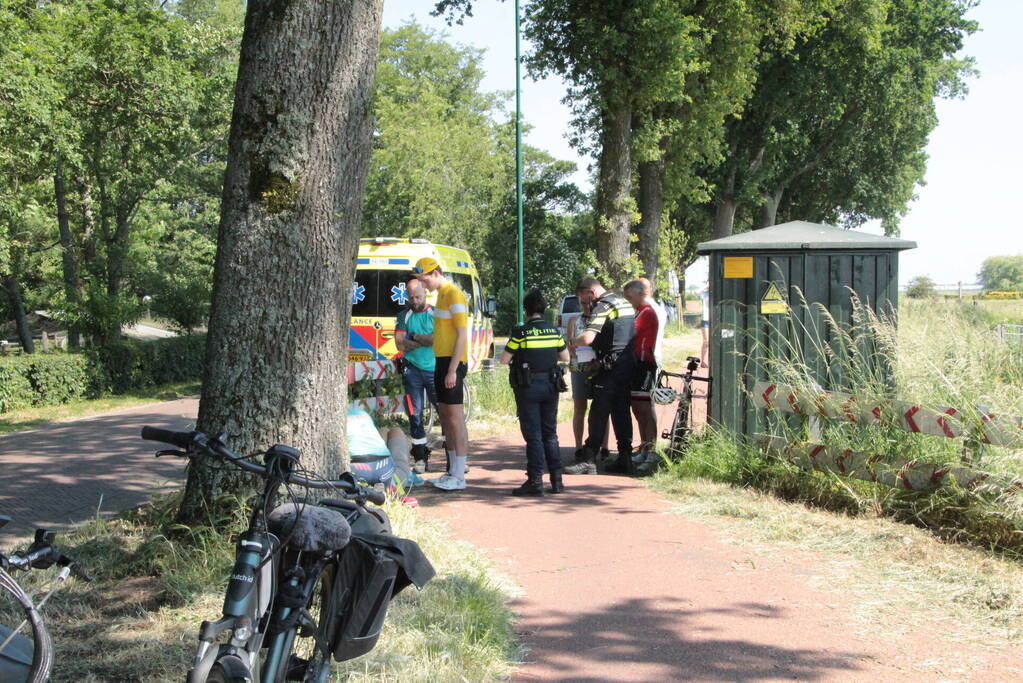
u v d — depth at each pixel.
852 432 7.13
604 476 8.75
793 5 25.47
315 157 5.40
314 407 5.49
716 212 37.62
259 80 5.34
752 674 4.05
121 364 21.12
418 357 9.20
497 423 12.44
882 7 30.66
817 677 4.00
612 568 5.65
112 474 9.95
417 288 9.20
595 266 22.84
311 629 3.03
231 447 5.41
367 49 5.54
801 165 38.38
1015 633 4.43
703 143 26.23
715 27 23.81
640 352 9.21
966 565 5.38
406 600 4.77
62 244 23.62
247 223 5.41
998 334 7.55
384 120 40.31
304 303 5.44
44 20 16.44
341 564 3.12
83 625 4.41
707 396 8.61
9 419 15.98
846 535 6.12
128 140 19.70
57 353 19.73
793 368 7.80
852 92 35.09
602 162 22.77
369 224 40.03
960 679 3.95
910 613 4.75
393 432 7.73
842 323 8.02
